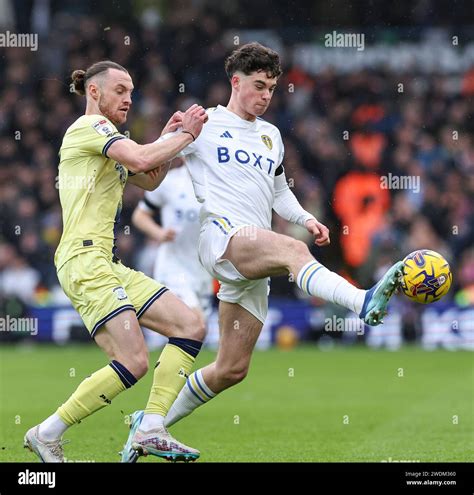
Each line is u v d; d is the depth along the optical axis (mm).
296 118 25812
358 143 25141
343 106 26188
